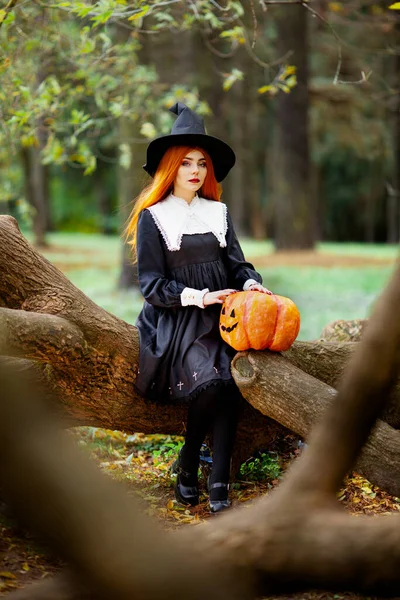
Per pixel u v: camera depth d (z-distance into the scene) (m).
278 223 20.59
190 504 3.86
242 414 4.15
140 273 3.93
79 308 3.88
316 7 12.64
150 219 4.00
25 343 3.48
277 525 1.56
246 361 3.69
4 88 6.13
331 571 1.54
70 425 4.07
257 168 34.94
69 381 3.88
